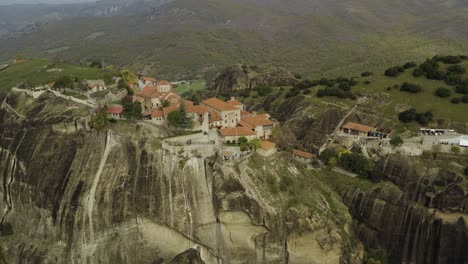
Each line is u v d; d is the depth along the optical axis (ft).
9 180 412.77
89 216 347.77
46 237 369.30
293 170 387.34
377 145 444.14
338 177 427.74
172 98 445.37
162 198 346.33
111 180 353.72
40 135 399.65
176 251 354.13
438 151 403.54
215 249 352.08
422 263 357.00
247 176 347.36
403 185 385.29
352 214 400.47
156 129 379.35
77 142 373.40
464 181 355.77
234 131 393.09
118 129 374.02
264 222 332.80
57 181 368.68
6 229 395.75
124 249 347.15
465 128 435.53
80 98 432.66
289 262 343.87
